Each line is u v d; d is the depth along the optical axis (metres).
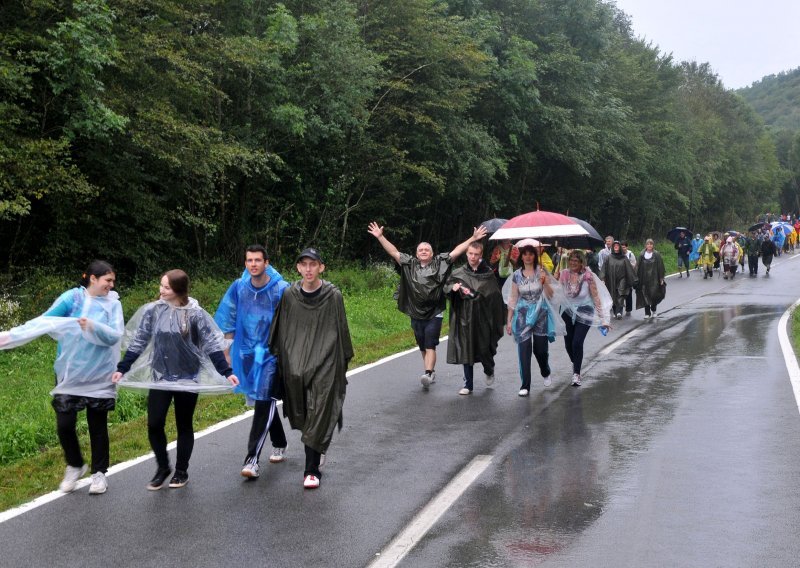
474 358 9.76
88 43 13.28
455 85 25.44
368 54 21.55
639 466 6.70
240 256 21.36
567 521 5.43
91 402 6.08
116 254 16.94
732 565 4.68
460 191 27.59
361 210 25.42
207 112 18.59
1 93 13.75
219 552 4.91
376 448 7.36
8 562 4.77
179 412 6.28
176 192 18.48
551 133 32.06
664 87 55.47
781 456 6.95
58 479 6.41
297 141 21.14
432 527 5.34
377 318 16.81
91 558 4.83
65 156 14.90
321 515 5.57
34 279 14.72
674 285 29.47
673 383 10.39
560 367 11.77
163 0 16.42
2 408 8.61
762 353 12.73
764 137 99.69
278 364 6.39
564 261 15.41
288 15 19.34
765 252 34.59
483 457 7.02
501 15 31.06
